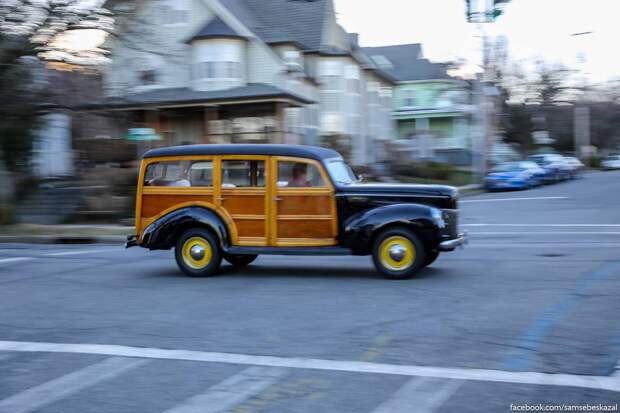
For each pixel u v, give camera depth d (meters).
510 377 5.86
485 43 40.03
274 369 6.27
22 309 9.30
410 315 8.24
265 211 11.12
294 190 11.01
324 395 5.55
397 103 60.94
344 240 10.81
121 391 5.79
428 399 5.38
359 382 5.84
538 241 16.25
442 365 6.26
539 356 6.45
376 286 10.22
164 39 37.28
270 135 34.66
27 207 25.23
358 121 45.22
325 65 42.88
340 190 10.86
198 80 37.03
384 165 41.19
